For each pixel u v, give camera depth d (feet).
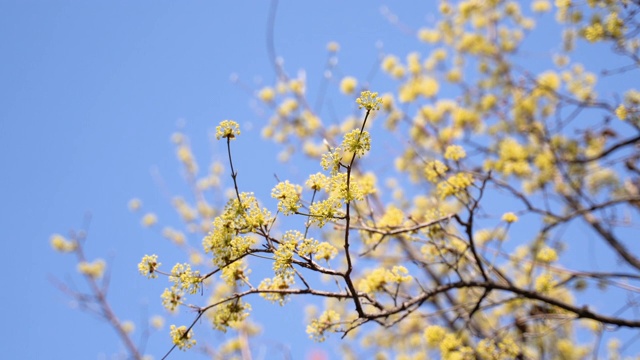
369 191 13.67
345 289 10.54
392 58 23.03
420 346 19.35
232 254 9.07
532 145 20.52
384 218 13.87
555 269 15.57
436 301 18.28
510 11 24.32
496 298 17.54
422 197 18.75
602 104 18.30
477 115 21.93
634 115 16.96
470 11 24.45
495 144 21.21
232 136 8.87
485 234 17.28
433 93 21.76
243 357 18.11
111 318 20.38
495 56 23.81
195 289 9.20
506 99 21.76
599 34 15.66
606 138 20.22
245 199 9.12
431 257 14.73
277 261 9.06
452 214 12.92
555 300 13.24
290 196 9.09
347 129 23.32
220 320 9.71
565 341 18.08
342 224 13.47
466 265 15.25
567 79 22.03
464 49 24.41
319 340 10.64
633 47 15.66
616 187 20.59
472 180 13.83
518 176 20.16
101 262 22.20
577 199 20.35
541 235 16.20
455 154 14.21
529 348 16.79
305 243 9.20
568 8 16.81
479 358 13.69
